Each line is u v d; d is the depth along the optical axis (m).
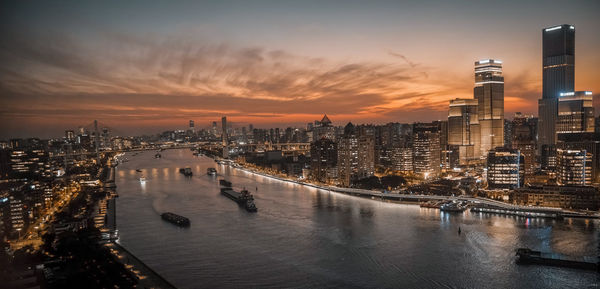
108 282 179.25
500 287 187.75
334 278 198.00
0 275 179.88
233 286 189.25
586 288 185.50
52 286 168.50
